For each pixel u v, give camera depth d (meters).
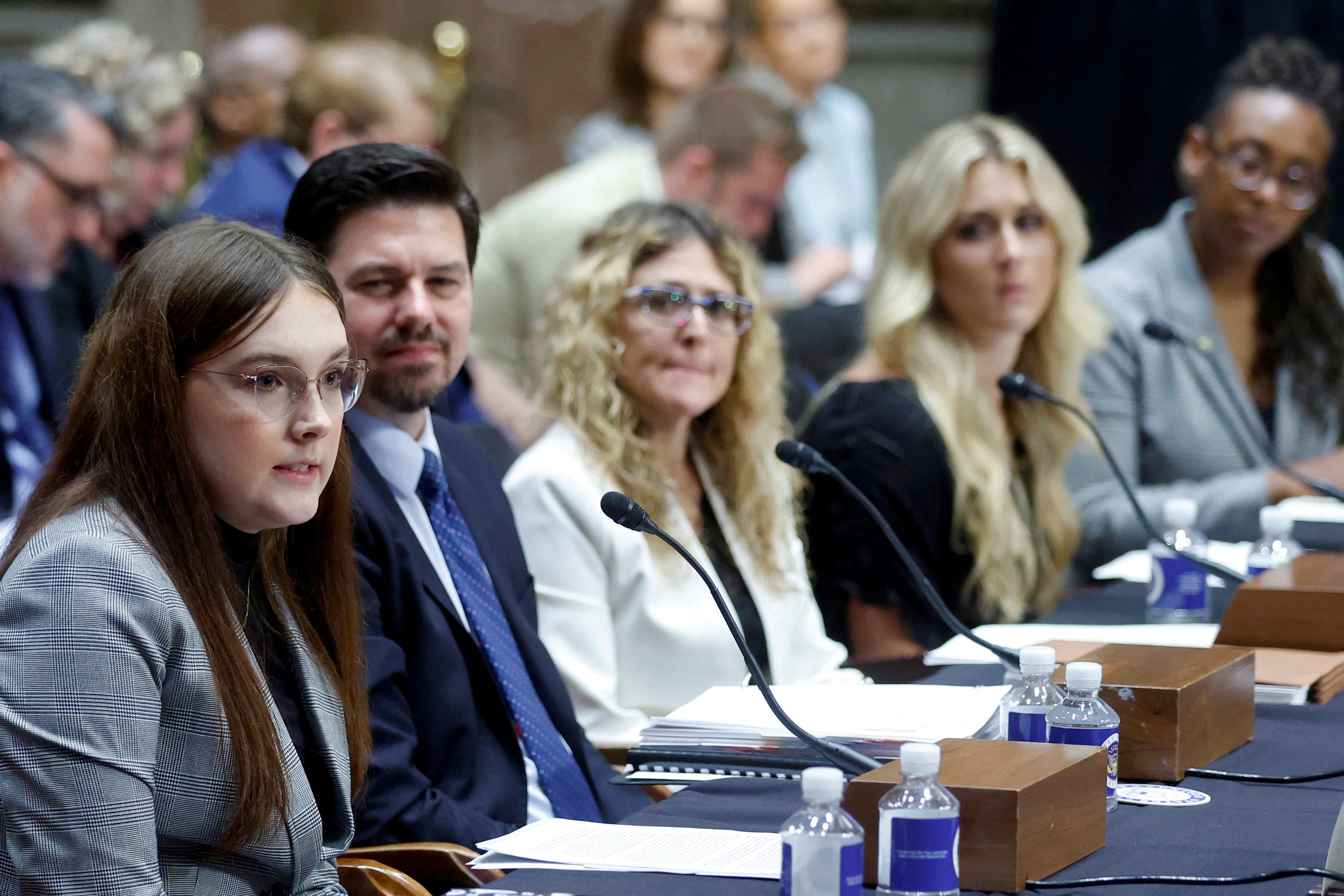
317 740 5.98
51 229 12.10
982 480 10.66
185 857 5.45
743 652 5.95
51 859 5.01
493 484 8.21
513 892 4.88
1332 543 11.48
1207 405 13.88
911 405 10.66
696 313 8.82
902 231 11.12
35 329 12.56
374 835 6.45
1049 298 11.40
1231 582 10.31
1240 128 13.53
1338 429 14.27
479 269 15.98
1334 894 4.70
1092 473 13.11
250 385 5.38
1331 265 14.58
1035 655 5.95
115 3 24.16
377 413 7.55
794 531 9.51
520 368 15.91
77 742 5.03
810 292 17.67
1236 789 6.05
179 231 5.54
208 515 5.43
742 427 9.34
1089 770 5.20
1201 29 22.33
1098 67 22.78
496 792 7.12
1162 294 13.95
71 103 12.05
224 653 5.36
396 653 6.84
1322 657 7.98
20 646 5.09
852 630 10.55
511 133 23.59
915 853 4.64
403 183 7.45
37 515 5.36
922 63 24.58
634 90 19.34
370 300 7.43
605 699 8.33
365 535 6.95
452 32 22.59
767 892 4.88
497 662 7.38
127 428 5.34
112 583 5.14
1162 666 6.54
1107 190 22.89
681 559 8.64
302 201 7.53
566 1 23.58
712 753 6.27
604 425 8.69
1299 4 22.02
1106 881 4.87
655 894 4.86
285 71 17.03
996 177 10.91
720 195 15.40
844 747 5.88
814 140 21.02
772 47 20.88
